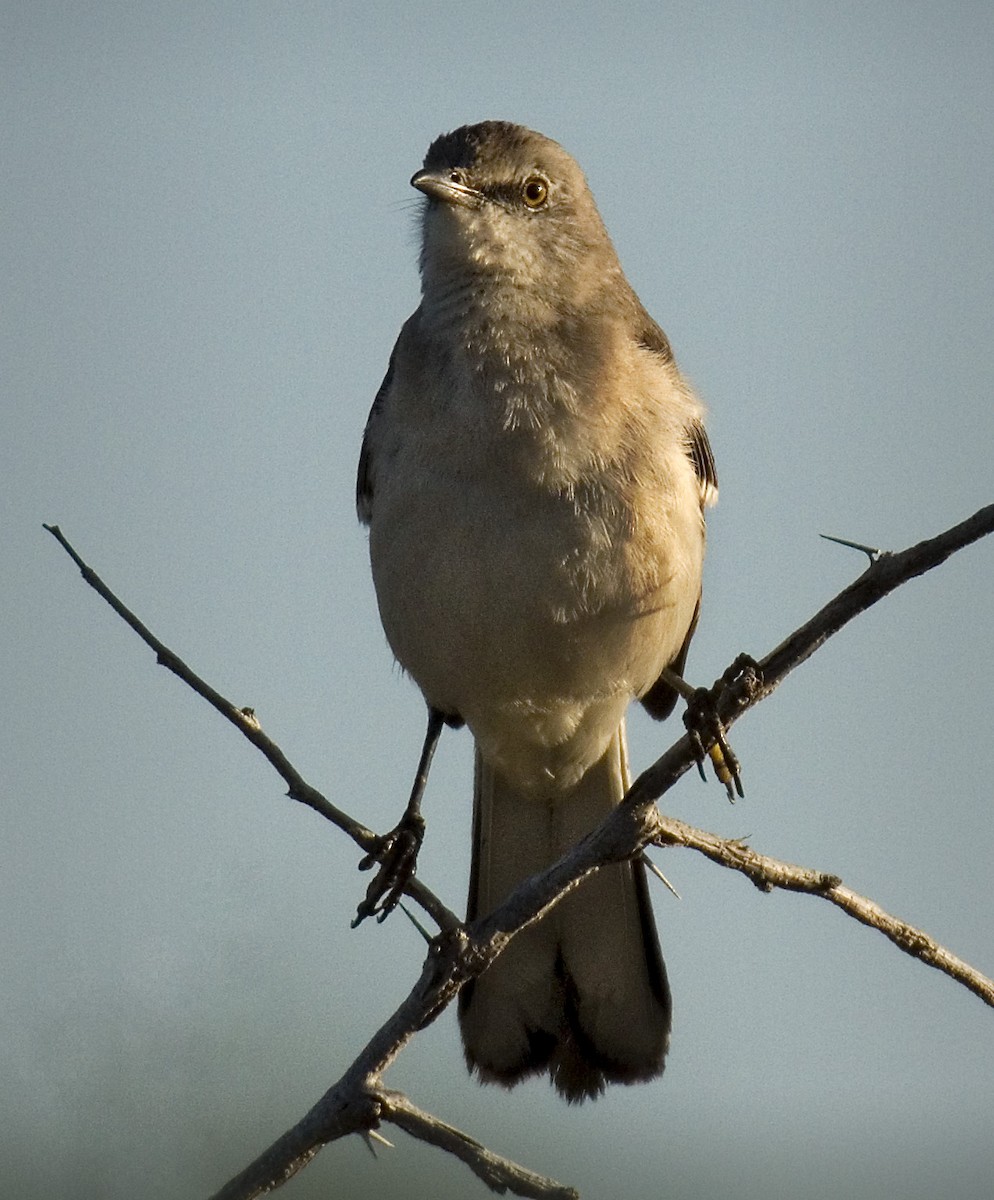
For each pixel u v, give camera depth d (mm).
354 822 6547
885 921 6445
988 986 6527
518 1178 5473
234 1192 5547
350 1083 5691
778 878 6363
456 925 6129
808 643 6172
